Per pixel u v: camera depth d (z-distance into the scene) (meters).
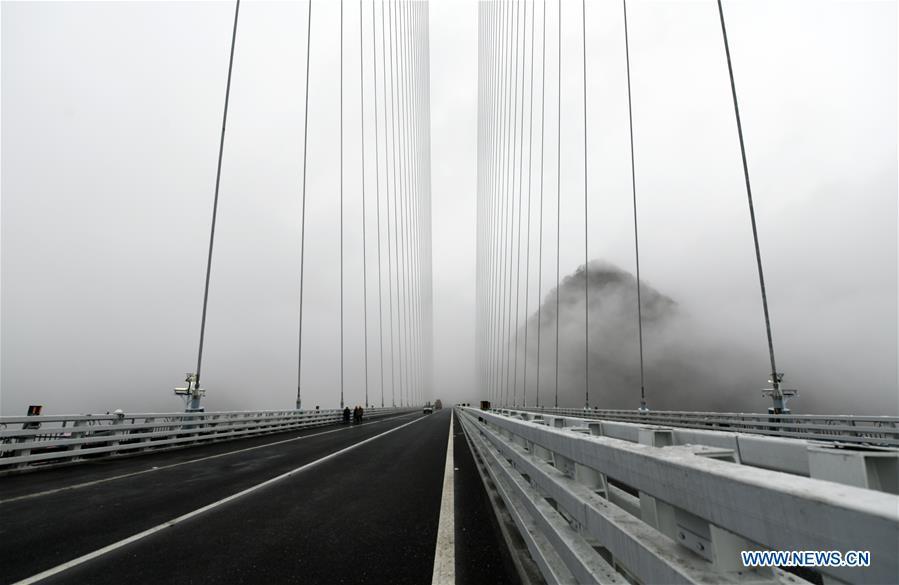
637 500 2.48
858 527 0.66
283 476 7.38
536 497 3.47
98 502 5.54
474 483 6.63
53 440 8.84
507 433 6.54
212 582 3.04
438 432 18.70
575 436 2.48
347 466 8.52
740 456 1.74
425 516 4.71
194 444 13.34
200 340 17.12
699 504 1.19
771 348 15.31
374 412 43.72
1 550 3.72
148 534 4.14
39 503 5.51
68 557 3.54
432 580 3.01
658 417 18.36
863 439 9.76
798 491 0.82
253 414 17.30
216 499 5.63
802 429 11.60
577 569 2.06
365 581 3.03
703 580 1.13
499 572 3.13
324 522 4.50
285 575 3.14
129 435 10.73
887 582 0.59
